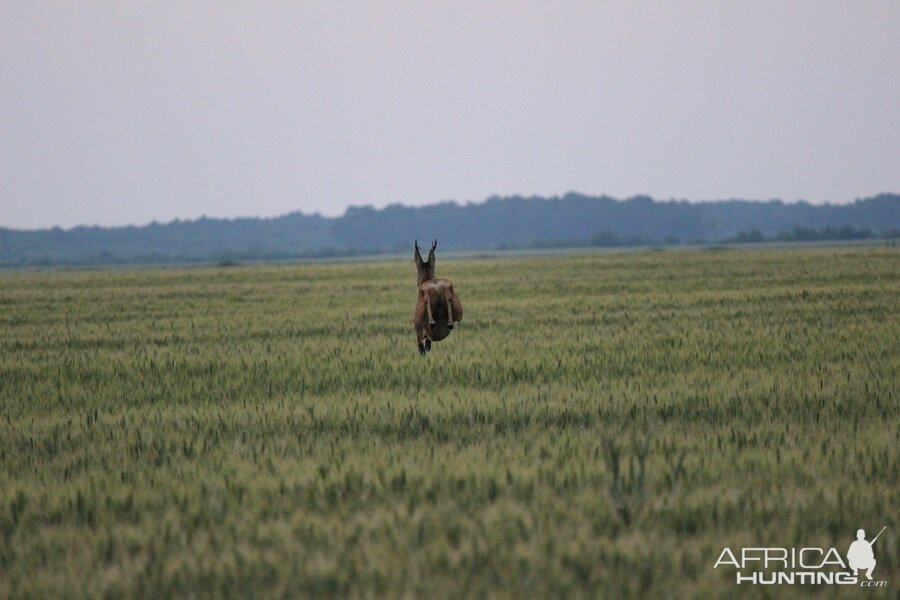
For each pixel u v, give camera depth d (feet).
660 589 91.20
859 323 324.39
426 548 100.63
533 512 111.14
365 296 567.59
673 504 114.01
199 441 157.17
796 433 152.05
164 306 510.58
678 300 444.55
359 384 214.90
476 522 108.78
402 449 145.48
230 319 409.90
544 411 173.06
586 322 354.33
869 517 110.01
